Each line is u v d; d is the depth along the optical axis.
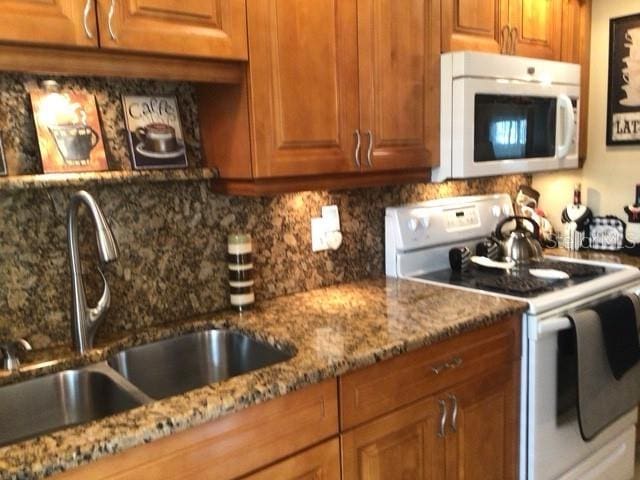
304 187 1.67
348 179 1.78
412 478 1.56
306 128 1.61
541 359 1.84
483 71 1.96
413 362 1.52
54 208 1.47
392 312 1.73
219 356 1.69
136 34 1.27
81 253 1.53
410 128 1.90
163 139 1.62
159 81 1.63
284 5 1.52
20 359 1.41
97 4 1.21
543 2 2.31
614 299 2.05
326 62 1.63
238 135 1.56
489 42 2.11
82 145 1.47
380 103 1.79
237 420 1.18
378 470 1.47
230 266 1.78
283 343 1.49
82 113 1.48
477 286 2.02
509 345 1.79
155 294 1.68
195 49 1.36
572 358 1.93
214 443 1.15
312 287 2.04
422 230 2.24
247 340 1.61
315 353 1.39
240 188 1.62
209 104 1.65
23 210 1.43
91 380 1.41
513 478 1.89
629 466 2.31
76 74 1.26
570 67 2.34
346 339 1.49
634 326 2.05
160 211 1.67
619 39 2.61
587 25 2.58
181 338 1.64
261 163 1.53
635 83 2.59
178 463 1.10
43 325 1.48
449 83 1.96
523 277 2.13
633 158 2.64
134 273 1.63
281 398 1.24
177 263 1.71
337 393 1.35
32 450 0.97
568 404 1.96
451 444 1.66
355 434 1.40
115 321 1.61
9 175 1.38
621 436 2.24
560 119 2.32
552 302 1.83
